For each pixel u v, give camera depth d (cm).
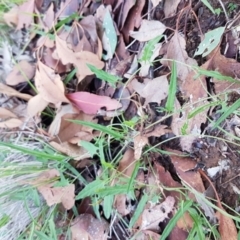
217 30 34
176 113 35
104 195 34
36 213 38
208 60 34
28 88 41
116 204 37
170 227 32
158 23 36
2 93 40
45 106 39
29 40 40
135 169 34
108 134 36
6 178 38
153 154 36
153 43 35
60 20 40
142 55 36
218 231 34
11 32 41
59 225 38
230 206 34
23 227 38
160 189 35
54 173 38
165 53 36
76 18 39
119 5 38
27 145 39
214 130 35
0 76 41
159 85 36
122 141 37
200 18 35
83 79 39
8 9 41
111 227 37
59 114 38
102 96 37
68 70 39
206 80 34
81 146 37
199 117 34
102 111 38
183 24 36
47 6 41
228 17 34
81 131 38
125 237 37
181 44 35
